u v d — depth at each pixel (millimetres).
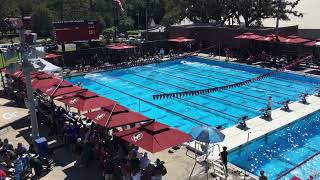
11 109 22141
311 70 32031
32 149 15172
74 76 32438
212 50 40656
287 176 14617
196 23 49219
